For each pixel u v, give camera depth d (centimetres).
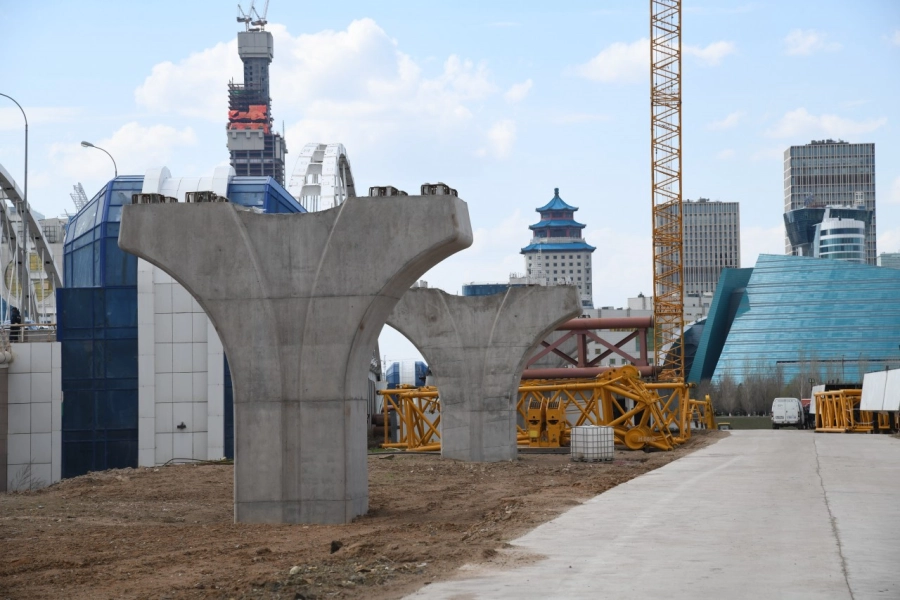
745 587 1352
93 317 5734
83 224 6269
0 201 8188
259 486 2431
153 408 5612
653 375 11581
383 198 2412
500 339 4650
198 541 2080
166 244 2456
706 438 6812
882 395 6919
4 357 5519
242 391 2441
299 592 1396
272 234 2441
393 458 4756
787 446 5147
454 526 2186
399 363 19862
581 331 11688
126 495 3200
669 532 1881
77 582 1634
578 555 1631
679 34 12262
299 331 2428
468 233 2492
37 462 5622
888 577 1418
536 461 4672
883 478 3023
